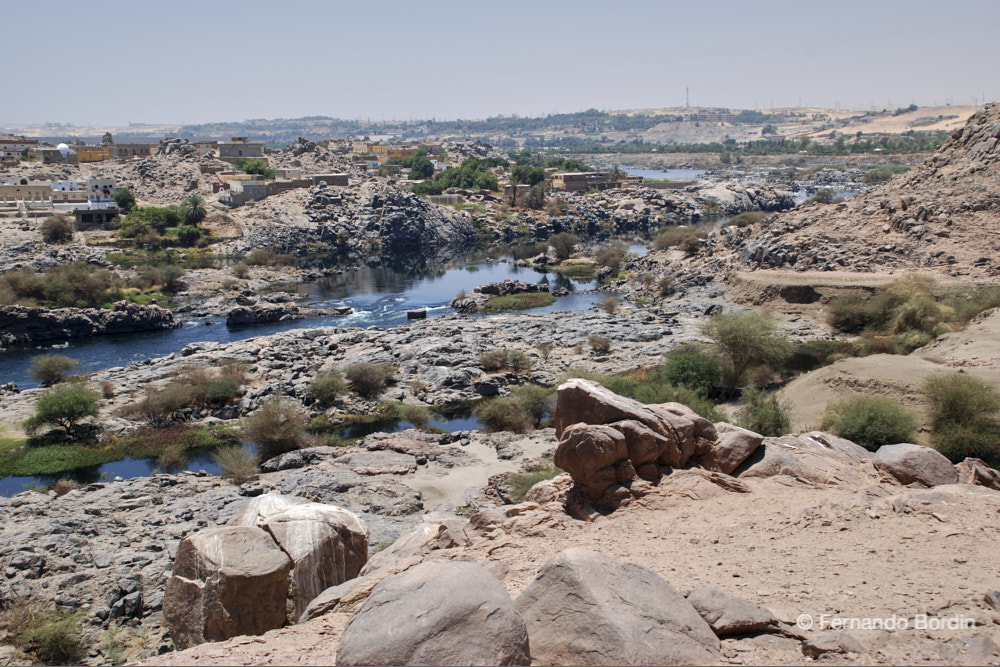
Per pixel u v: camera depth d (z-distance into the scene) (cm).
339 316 10600
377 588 1223
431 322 9131
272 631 1452
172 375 6944
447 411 6306
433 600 1158
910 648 1208
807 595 1466
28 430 5616
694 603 1312
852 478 2286
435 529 2020
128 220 15275
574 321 8981
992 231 9938
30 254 13000
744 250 11325
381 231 18250
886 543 1731
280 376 6956
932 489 2050
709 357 6256
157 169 19875
